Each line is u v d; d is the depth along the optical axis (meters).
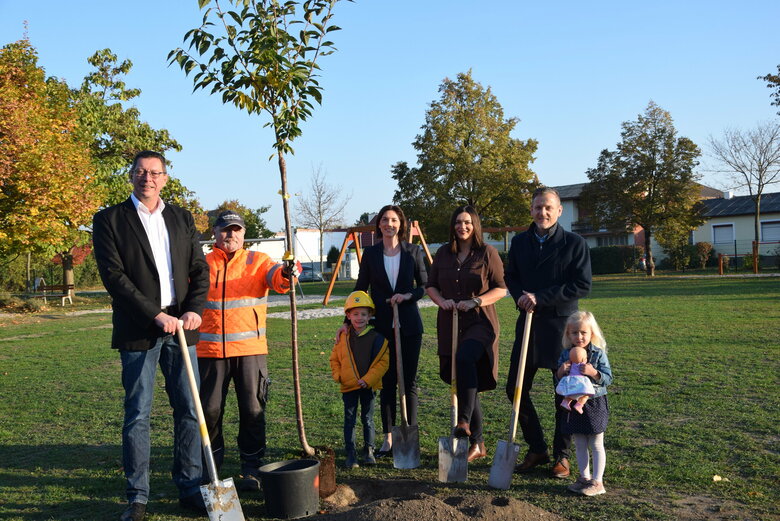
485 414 6.50
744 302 17.56
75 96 29.27
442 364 5.17
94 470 5.08
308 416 6.62
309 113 5.09
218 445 4.67
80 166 23.83
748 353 9.47
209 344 4.53
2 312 24.05
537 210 4.81
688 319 13.98
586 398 4.21
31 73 24.14
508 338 12.12
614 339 11.33
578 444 4.32
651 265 37.97
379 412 6.91
